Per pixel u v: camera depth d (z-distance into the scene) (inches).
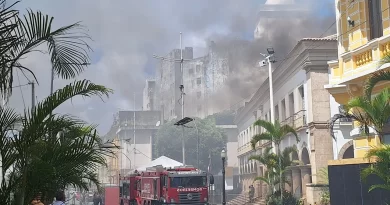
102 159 302.7
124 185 1545.3
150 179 1298.0
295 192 1393.9
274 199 1198.3
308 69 1310.3
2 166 281.4
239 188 2871.6
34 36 275.7
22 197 274.1
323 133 1273.4
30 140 280.8
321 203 1131.3
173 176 1205.1
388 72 582.9
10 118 288.2
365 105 600.7
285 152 1232.8
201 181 1219.9
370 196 686.5
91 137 301.6
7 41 268.1
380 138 597.9
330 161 757.9
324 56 1298.0
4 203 276.4
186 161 3481.8
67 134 311.3
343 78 782.5
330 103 1284.4
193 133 3452.3
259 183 2087.8
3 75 268.8
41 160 274.7
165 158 1590.8
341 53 808.9
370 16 746.8
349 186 722.2
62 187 317.7
